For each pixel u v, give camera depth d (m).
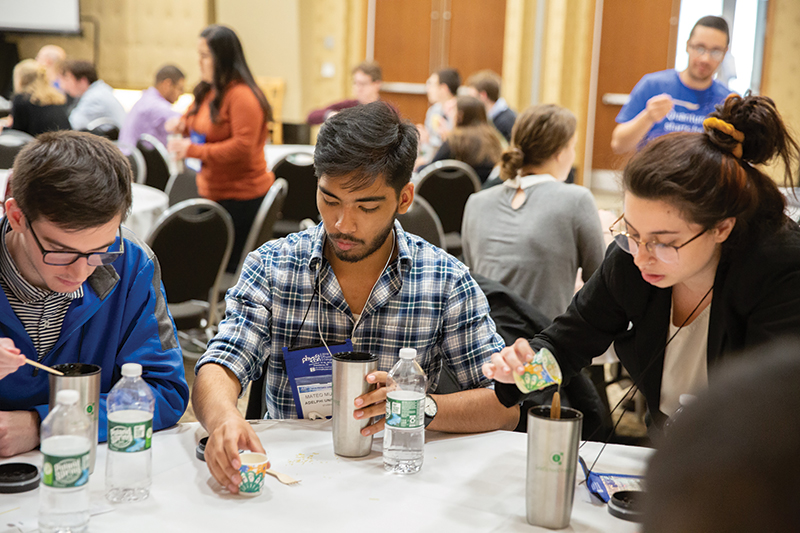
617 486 1.23
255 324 1.54
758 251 1.23
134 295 1.43
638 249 1.25
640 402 3.16
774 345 0.34
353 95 9.38
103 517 1.08
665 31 8.88
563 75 9.10
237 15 9.11
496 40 9.19
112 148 1.23
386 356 1.57
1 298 1.27
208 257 3.10
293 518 1.10
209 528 1.06
